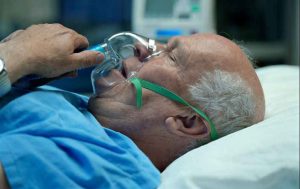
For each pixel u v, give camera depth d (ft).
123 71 3.78
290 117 3.42
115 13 9.04
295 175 2.82
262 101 3.85
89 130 3.29
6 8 10.09
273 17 9.32
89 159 3.04
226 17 9.29
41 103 3.33
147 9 7.72
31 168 2.90
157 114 3.59
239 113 3.67
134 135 3.65
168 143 3.68
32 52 3.26
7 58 3.25
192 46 3.68
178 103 3.61
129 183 3.12
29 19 9.99
